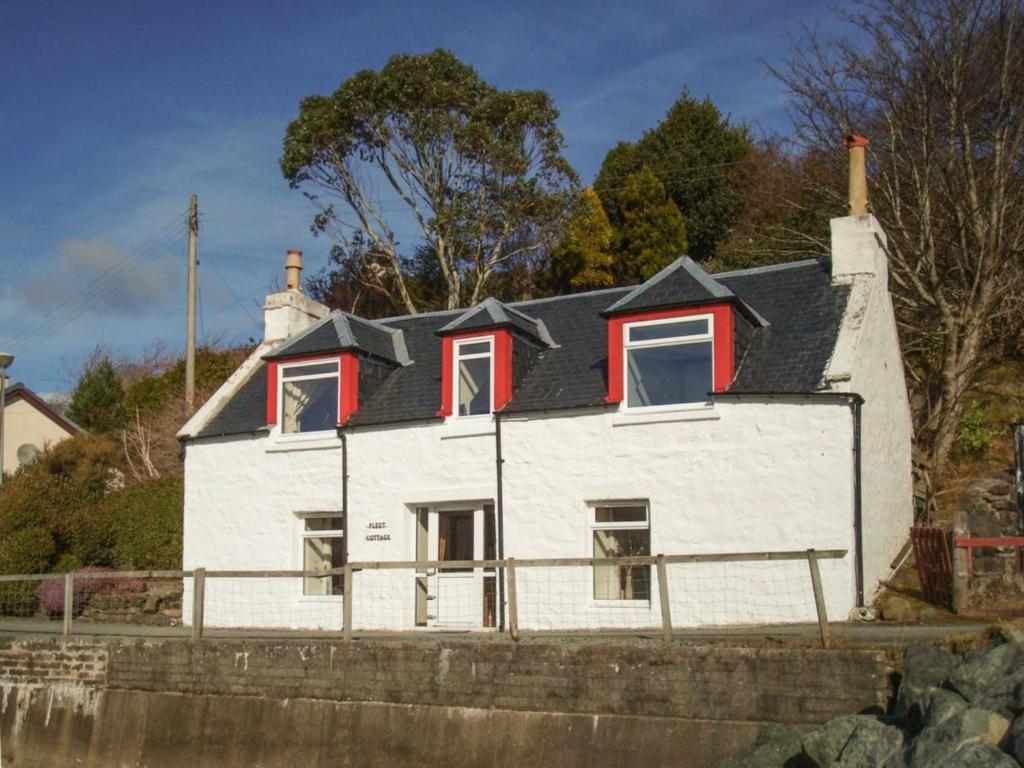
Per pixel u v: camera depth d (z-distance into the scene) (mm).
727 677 12078
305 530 21188
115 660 16328
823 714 11484
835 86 29031
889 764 9523
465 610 19312
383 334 22703
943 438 22688
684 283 18188
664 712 12367
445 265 37688
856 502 16312
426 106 37750
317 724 14484
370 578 20016
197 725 15391
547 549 18391
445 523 19922
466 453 19422
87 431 41875
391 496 19984
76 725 16422
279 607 20828
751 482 16938
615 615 17656
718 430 17297
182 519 25953
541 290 40688
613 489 17984
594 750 12625
